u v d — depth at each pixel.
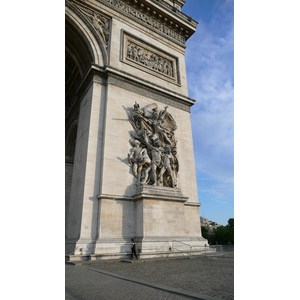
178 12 42.34
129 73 32.22
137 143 29.59
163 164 29.62
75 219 26.48
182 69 40.56
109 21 35.25
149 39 38.25
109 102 29.66
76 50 34.91
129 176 27.95
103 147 27.56
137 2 37.94
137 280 12.49
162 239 25.64
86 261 21.59
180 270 16.30
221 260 22.67
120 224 25.58
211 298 8.72
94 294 9.84
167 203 27.67
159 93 35.16
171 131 33.91
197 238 29.92
